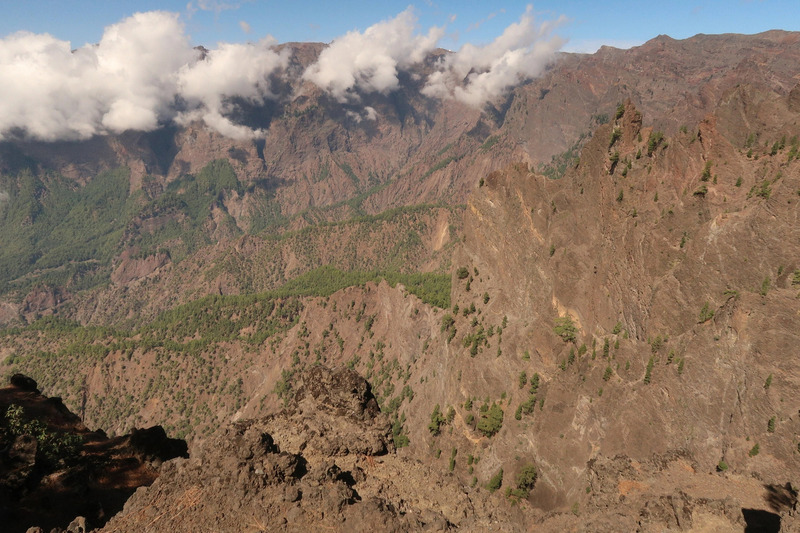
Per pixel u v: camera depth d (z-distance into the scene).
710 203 88.94
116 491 40.16
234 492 26.28
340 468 31.62
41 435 41.12
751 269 79.25
